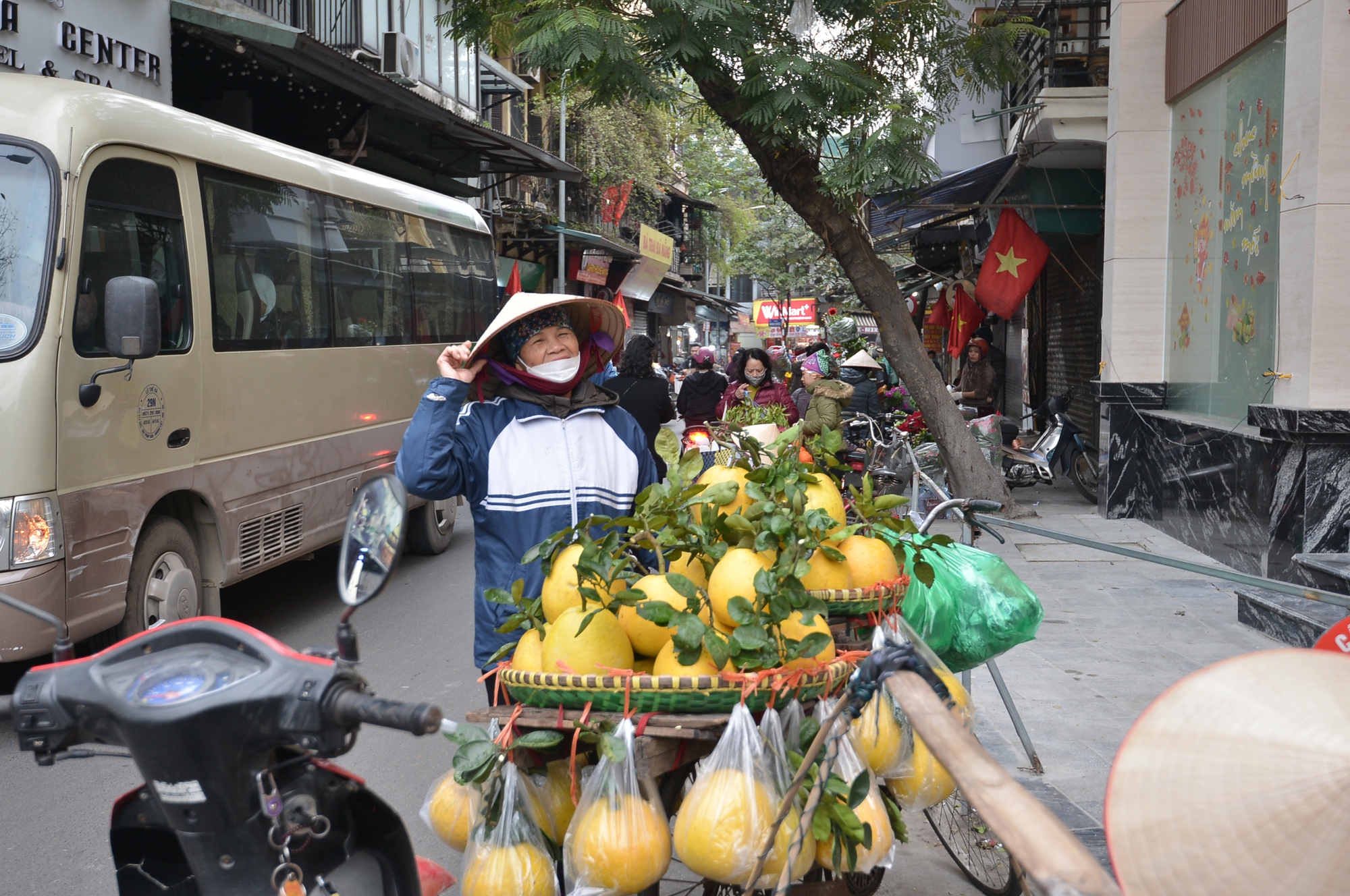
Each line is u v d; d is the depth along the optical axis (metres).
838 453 3.04
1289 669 1.23
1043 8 11.75
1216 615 6.95
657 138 28.19
